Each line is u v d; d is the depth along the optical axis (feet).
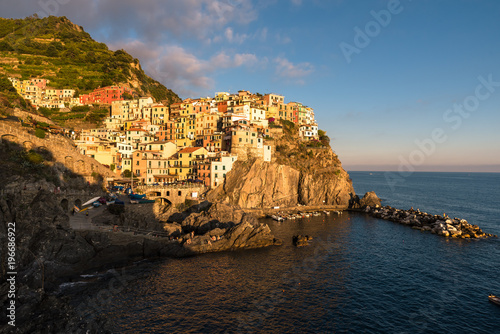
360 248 234.99
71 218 212.02
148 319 127.24
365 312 139.54
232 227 233.96
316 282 170.09
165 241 210.59
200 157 380.37
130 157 385.91
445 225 293.43
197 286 159.12
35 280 144.46
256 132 395.55
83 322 119.34
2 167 193.47
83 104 555.28
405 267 196.13
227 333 120.16
